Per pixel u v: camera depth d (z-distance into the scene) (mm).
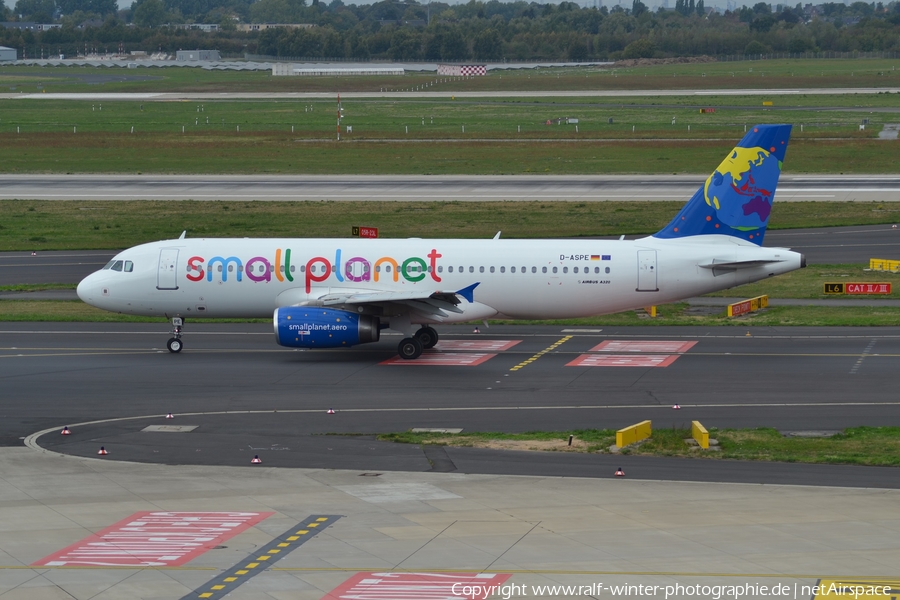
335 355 151000
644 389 129000
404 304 146375
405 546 76000
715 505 85250
